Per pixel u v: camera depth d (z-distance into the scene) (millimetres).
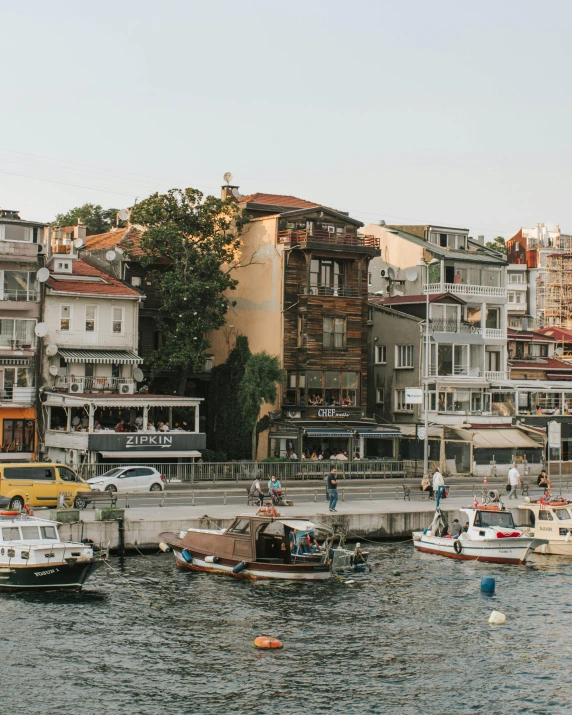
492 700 32281
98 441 72438
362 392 87625
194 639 37312
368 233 105438
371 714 30969
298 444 82000
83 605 41281
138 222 84125
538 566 51719
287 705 31422
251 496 59031
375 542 56500
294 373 85375
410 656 36156
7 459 75625
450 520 58250
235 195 96688
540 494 70625
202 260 82688
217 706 31188
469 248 105438
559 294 142500
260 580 46469
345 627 39469
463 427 85750
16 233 78000
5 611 40156
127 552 50938
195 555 48250
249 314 88250
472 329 95500
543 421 92688
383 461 79562
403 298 95812
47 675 33250
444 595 44938
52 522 44938
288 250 84812
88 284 80875
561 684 33719
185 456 76000
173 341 82312
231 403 87438
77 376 79312
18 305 76875
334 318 86750
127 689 32281
